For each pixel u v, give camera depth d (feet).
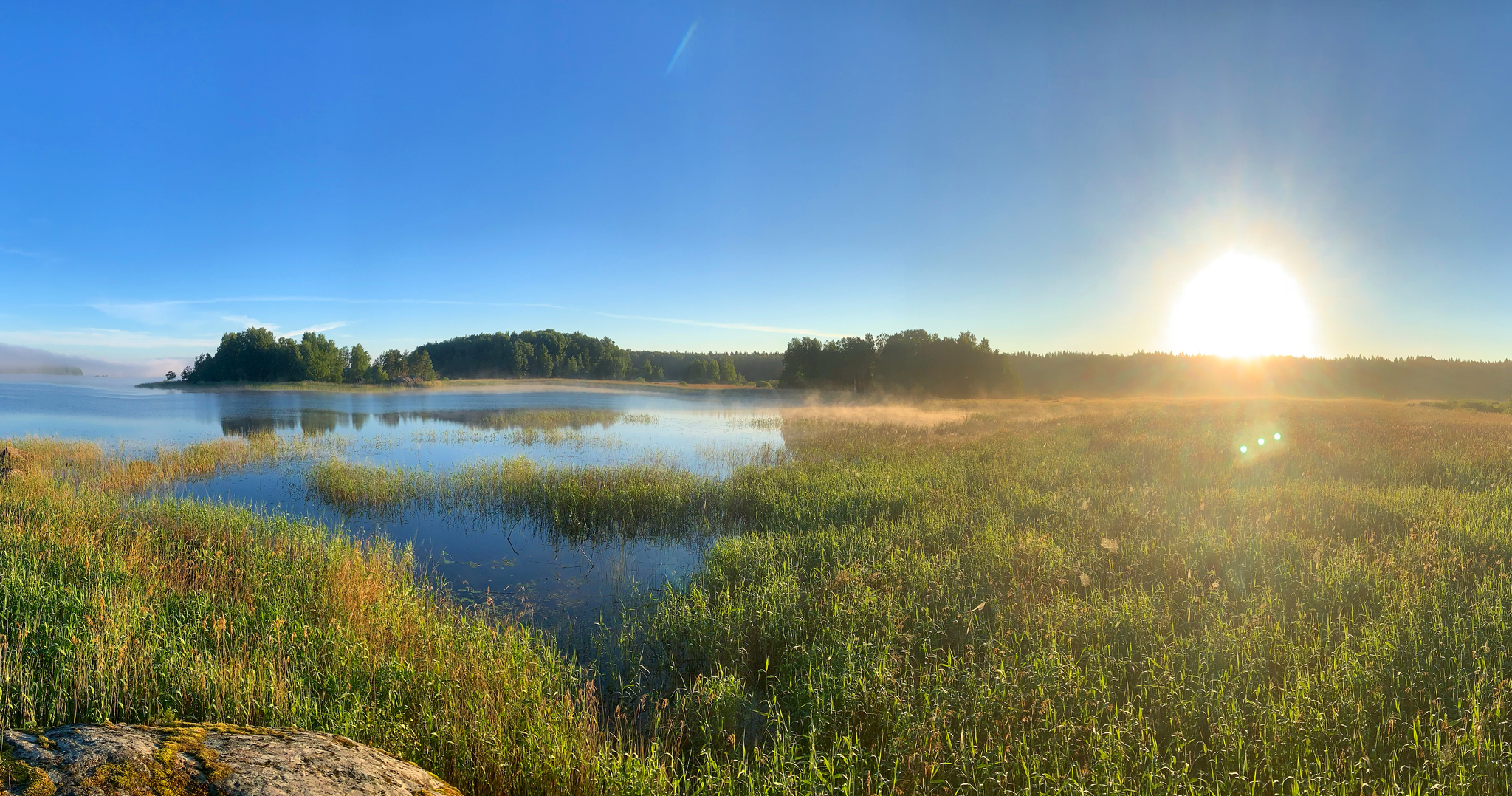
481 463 57.52
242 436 85.35
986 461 52.24
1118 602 20.84
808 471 50.49
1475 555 23.77
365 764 9.89
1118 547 25.53
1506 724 13.58
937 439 69.77
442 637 19.84
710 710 16.97
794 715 17.10
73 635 16.69
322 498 47.29
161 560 26.27
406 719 15.49
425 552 34.65
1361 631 17.94
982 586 23.35
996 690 16.12
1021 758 13.76
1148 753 13.67
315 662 17.76
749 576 26.91
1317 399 176.96
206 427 100.89
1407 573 21.70
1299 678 15.17
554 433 90.48
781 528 35.35
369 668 17.53
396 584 26.22
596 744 15.08
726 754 15.55
